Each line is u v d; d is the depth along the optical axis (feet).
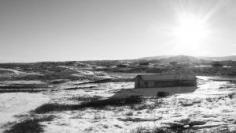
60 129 62.75
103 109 105.60
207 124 61.52
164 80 219.61
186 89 194.80
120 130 61.52
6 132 62.64
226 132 50.60
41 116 87.40
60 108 114.73
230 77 335.26
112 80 293.84
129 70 491.31
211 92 165.37
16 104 134.72
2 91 204.95
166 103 116.67
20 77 355.15
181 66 514.68
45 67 495.41
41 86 261.85
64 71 430.20
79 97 161.99
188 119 69.82
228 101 106.63
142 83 217.97
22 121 76.33
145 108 102.47
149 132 57.62
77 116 84.53
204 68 459.32
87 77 362.53
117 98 143.95
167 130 58.90
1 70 404.77
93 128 64.23
